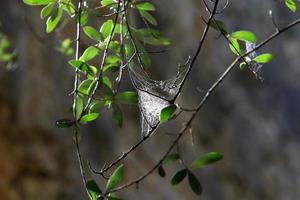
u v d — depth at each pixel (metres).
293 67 9.75
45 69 8.16
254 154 9.16
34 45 7.98
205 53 8.98
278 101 9.54
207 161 2.57
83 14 2.57
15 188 7.85
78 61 2.42
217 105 9.04
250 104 9.30
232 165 8.96
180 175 2.55
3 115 7.98
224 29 2.55
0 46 6.03
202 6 9.02
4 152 7.90
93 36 2.59
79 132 2.47
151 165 8.23
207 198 8.61
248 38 2.59
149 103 2.91
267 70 9.52
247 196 8.96
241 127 9.16
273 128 9.38
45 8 2.54
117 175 2.45
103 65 2.40
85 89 2.46
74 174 8.04
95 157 8.05
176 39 8.77
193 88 8.84
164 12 8.88
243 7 9.29
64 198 7.95
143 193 8.13
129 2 2.51
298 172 9.34
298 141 9.48
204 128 8.81
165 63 8.52
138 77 2.95
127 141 8.20
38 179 7.96
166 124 8.33
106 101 2.51
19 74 8.07
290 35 9.74
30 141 8.05
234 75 9.25
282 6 9.38
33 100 8.15
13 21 7.87
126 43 2.61
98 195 2.43
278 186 9.20
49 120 8.15
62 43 5.00
